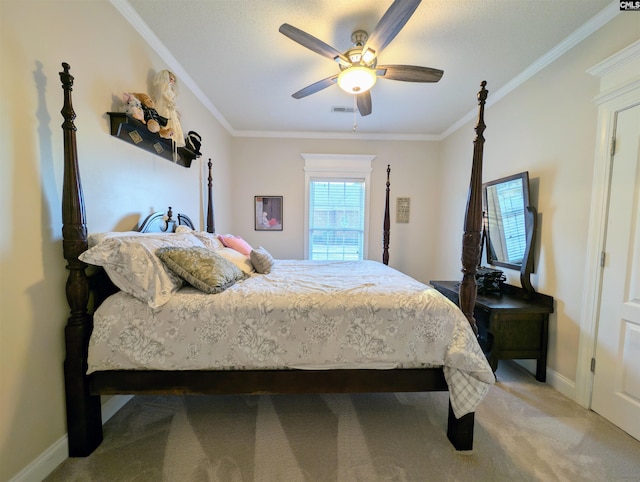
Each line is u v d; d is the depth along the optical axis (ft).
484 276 8.18
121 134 5.73
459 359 4.54
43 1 4.11
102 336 4.44
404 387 4.79
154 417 5.51
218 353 4.54
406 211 14.23
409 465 4.44
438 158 14.10
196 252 5.29
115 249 4.51
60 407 4.40
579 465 4.48
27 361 3.94
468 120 11.50
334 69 8.07
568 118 6.69
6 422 3.70
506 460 4.55
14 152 3.74
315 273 7.54
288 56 7.47
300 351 4.63
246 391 4.69
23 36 3.83
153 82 6.83
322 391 4.73
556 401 6.26
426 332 4.71
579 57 6.40
